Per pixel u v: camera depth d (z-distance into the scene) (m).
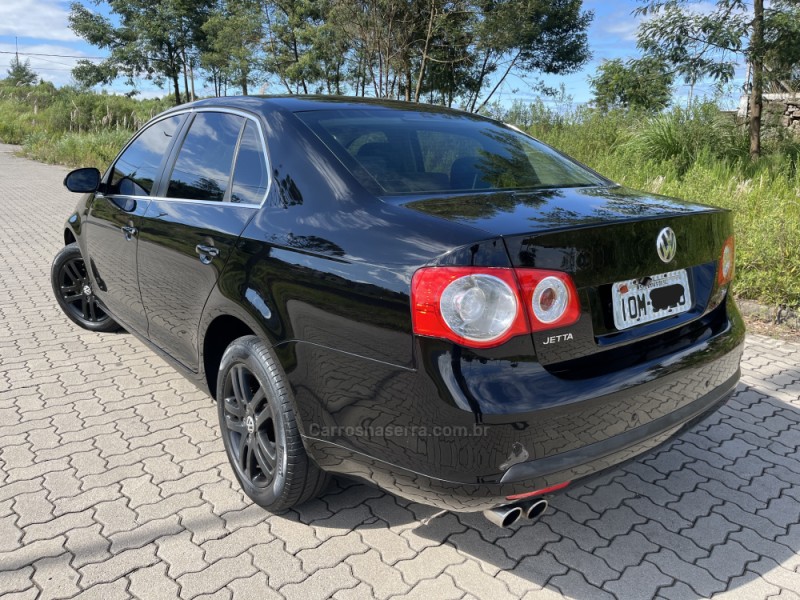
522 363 1.96
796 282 5.11
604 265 2.11
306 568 2.40
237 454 2.85
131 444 3.30
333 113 2.92
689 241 2.41
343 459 2.30
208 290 2.84
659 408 2.26
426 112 3.24
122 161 4.06
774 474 3.09
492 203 2.31
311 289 2.28
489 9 17.89
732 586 2.34
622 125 11.73
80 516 2.69
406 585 2.32
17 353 4.55
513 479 1.95
